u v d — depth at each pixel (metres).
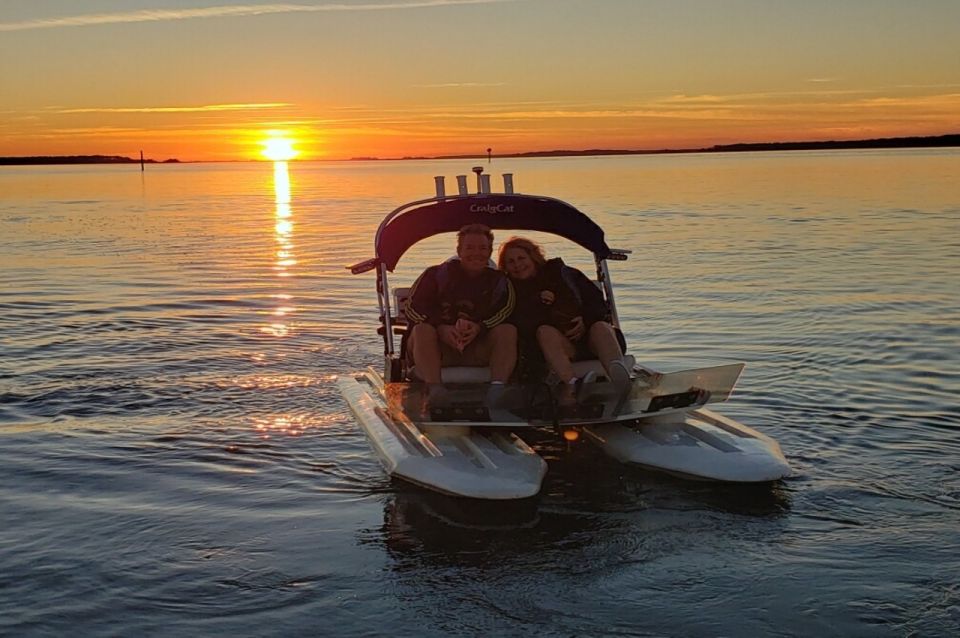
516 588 4.91
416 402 6.52
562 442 7.20
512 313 7.09
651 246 19.56
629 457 6.59
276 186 60.00
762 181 46.94
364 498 6.18
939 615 4.56
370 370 8.75
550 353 6.79
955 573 4.97
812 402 8.09
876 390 8.41
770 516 5.76
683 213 27.92
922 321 11.30
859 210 27.23
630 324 11.72
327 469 6.72
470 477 6.05
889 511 5.81
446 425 6.73
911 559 5.14
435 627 4.54
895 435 7.20
